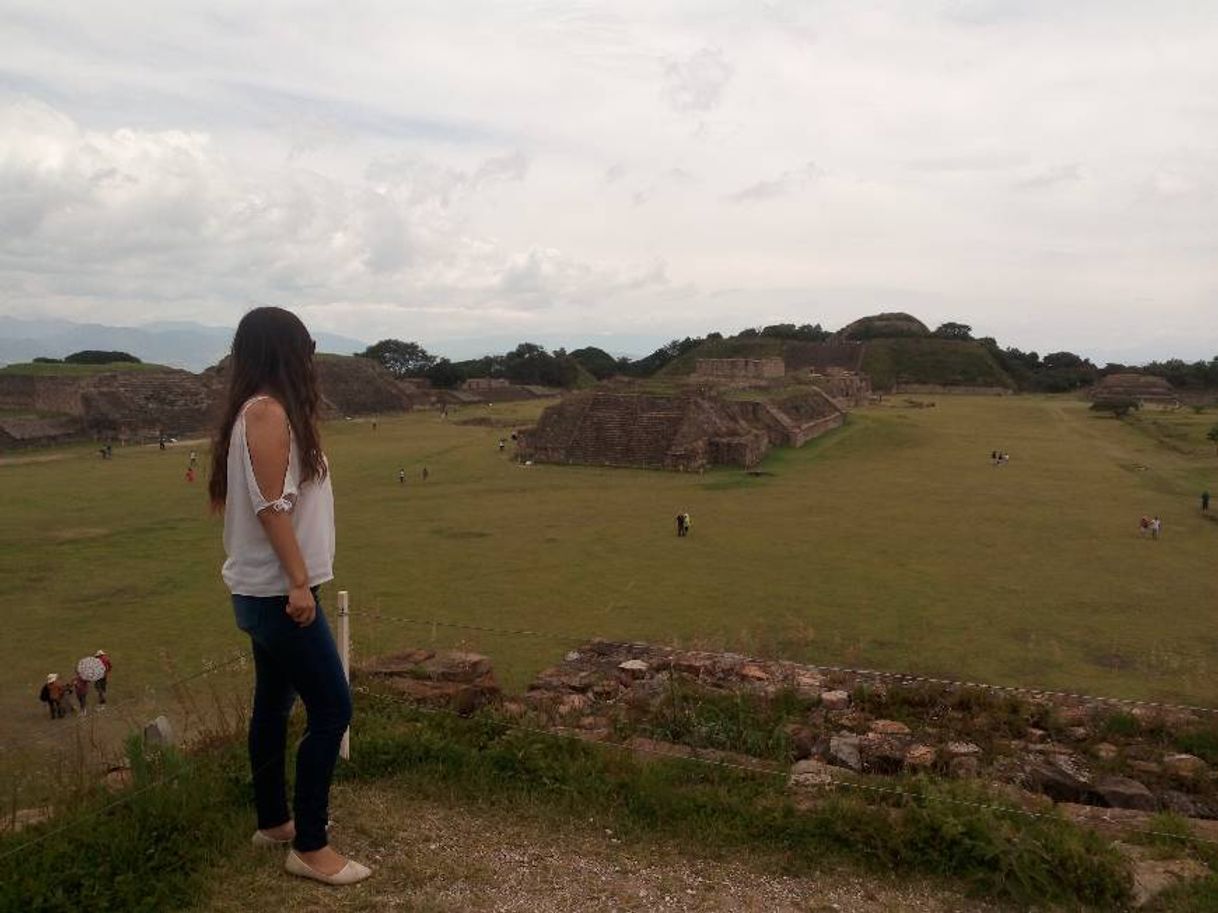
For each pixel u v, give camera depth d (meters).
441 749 6.03
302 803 4.49
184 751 6.15
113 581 24.78
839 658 17.92
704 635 19.48
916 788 5.88
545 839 5.09
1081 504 38.75
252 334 4.49
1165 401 106.69
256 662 4.81
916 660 17.83
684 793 5.63
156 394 75.50
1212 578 25.39
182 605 22.23
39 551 28.86
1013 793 6.14
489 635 19.11
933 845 5.00
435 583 24.58
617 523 34.66
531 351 153.38
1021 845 4.86
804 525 34.12
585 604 22.30
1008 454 57.72
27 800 6.17
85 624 20.58
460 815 5.34
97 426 68.19
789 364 147.12
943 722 9.37
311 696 4.50
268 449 4.23
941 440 65.75
